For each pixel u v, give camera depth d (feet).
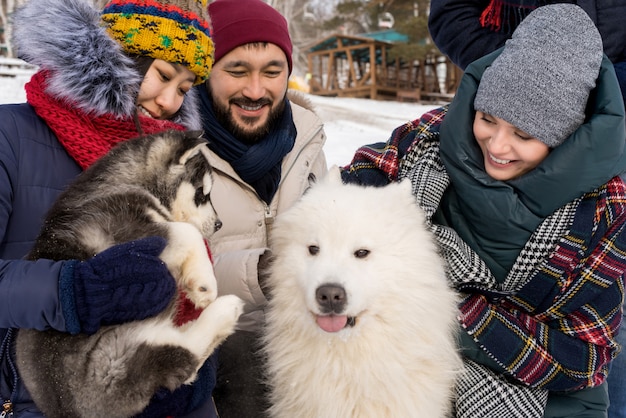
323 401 7.27
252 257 8.04
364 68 105.60
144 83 7.64
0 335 6.63
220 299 6.57
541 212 7.66
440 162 8.71
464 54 10.98
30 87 7.04
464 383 7.92
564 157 7.25
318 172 11.13
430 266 7.64
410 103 82.48
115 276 5.63
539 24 7.58
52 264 5.69
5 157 6.46
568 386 7.72
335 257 7.46
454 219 8.46
